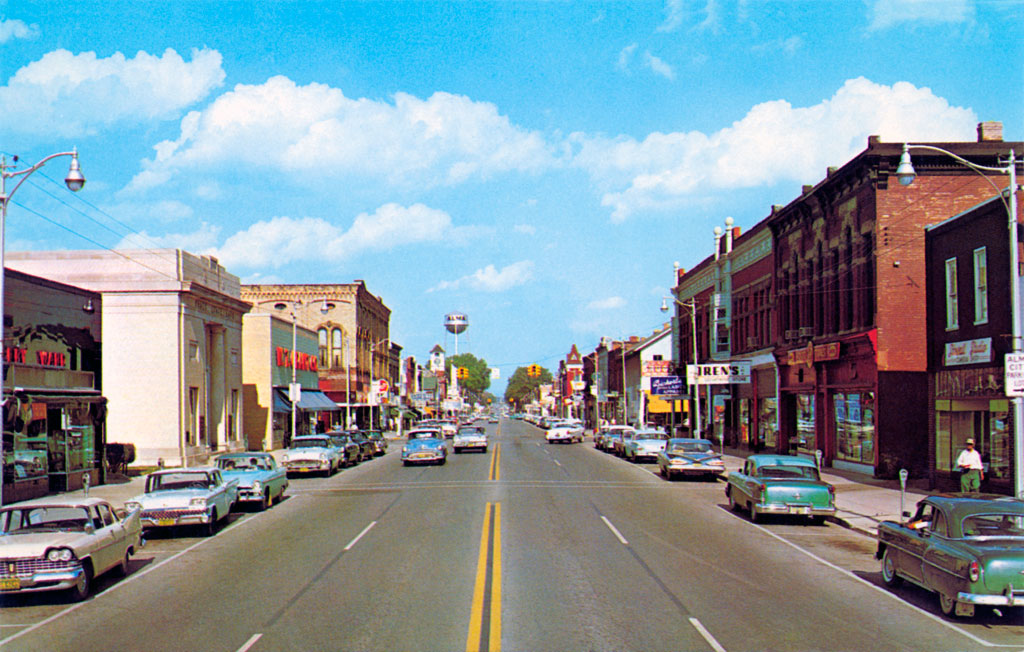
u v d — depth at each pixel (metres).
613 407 98.81
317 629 10.59
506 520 20.59
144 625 11.09
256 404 53.88
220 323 46.22
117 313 40.12
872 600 12.23
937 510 12.04
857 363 33.31
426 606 11.70
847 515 21.42
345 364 74.00
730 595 12.46
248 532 19.77
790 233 41.69
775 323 43.62
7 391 24.92
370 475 35.84
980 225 24.69
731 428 53.31
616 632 10.27
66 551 12.46
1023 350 17.64
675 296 67.56
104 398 31.83
